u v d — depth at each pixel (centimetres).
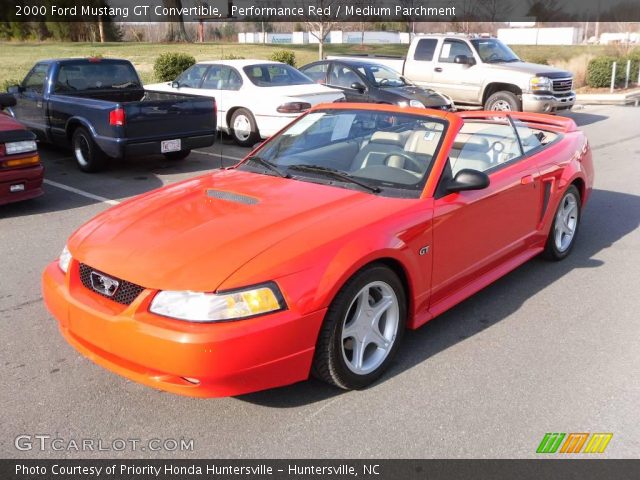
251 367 284
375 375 341
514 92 1354
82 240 336
